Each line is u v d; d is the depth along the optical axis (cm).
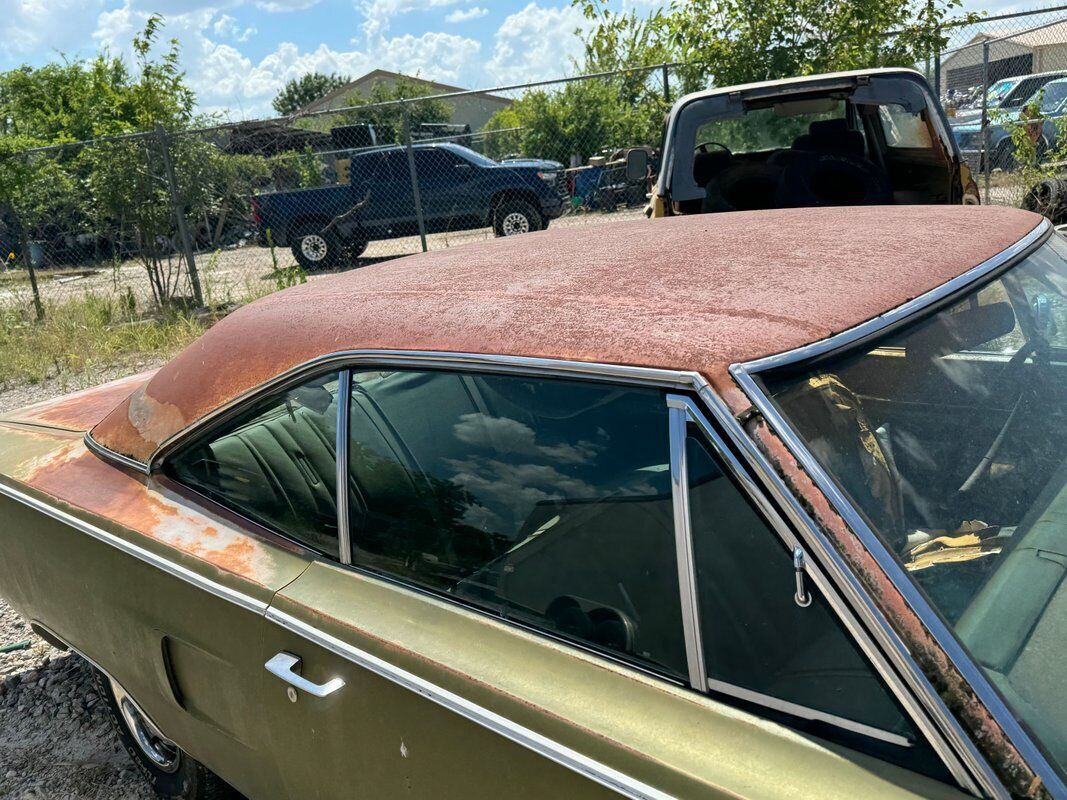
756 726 127
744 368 137
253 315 230
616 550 148
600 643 150
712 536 135
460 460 172
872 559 121
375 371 186
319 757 184
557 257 216
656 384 143
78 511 233
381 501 184
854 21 940
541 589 158
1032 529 143
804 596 126
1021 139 974
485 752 150
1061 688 121
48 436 282
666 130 555
